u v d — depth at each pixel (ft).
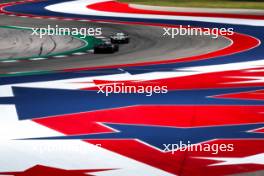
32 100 244.01
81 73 323.78
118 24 606.55
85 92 263.08
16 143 171.63
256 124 197.57
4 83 292.20
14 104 235.40
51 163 151.33
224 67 347.56
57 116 211.00
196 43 465.06
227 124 197.57
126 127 192.75
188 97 251.19
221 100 244.01
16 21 646.74
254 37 499.51
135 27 577.84
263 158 156.25
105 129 189.98
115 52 419.33
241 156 158.30
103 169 146.30
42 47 451.12
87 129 189.98
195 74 320.91
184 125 195.72
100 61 373.61
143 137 179.32
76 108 226.17
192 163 151.53
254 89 272.51
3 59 388.57
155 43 466.70
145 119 205.46
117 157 156.97
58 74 320.91
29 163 151.33
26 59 387.34
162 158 156.04
